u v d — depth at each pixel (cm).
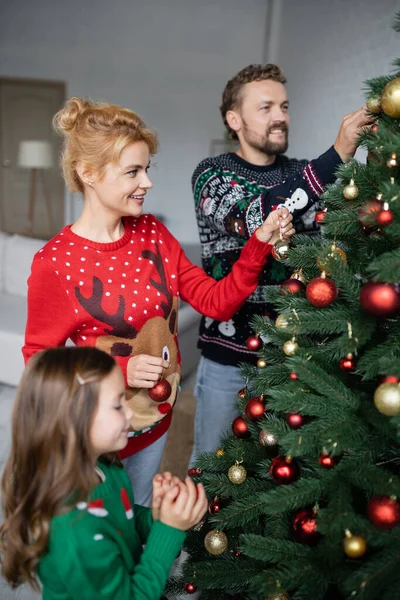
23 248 333
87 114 106
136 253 116
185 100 538
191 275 128
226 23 507
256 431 111
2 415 250
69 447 76
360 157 179
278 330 99
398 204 75
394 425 76
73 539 75
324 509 80
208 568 102
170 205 570
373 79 83
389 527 73
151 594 80
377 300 72
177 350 125
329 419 83
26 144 600
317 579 81
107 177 105
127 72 549
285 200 112
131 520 89
